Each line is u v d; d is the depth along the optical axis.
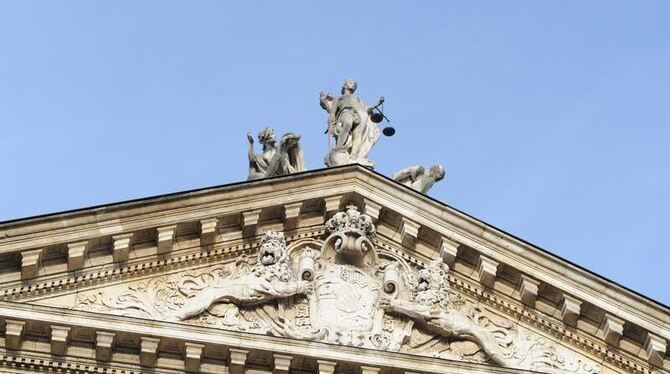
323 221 53.56
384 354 50.50
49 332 49.44
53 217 50.81
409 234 53.25
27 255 50.47
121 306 50.97
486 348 52.06
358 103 57.41
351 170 53.62
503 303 53.19
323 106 58.53
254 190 52.69
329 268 52.66
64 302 50.75
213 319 51.25
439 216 53.38
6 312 49.16
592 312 53.03
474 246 53.16
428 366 50.62
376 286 52.53
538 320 53.09
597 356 52.91
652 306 52.81
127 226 51.44
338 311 51.81
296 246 53.12
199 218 52.06
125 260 51.56
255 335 50.25
